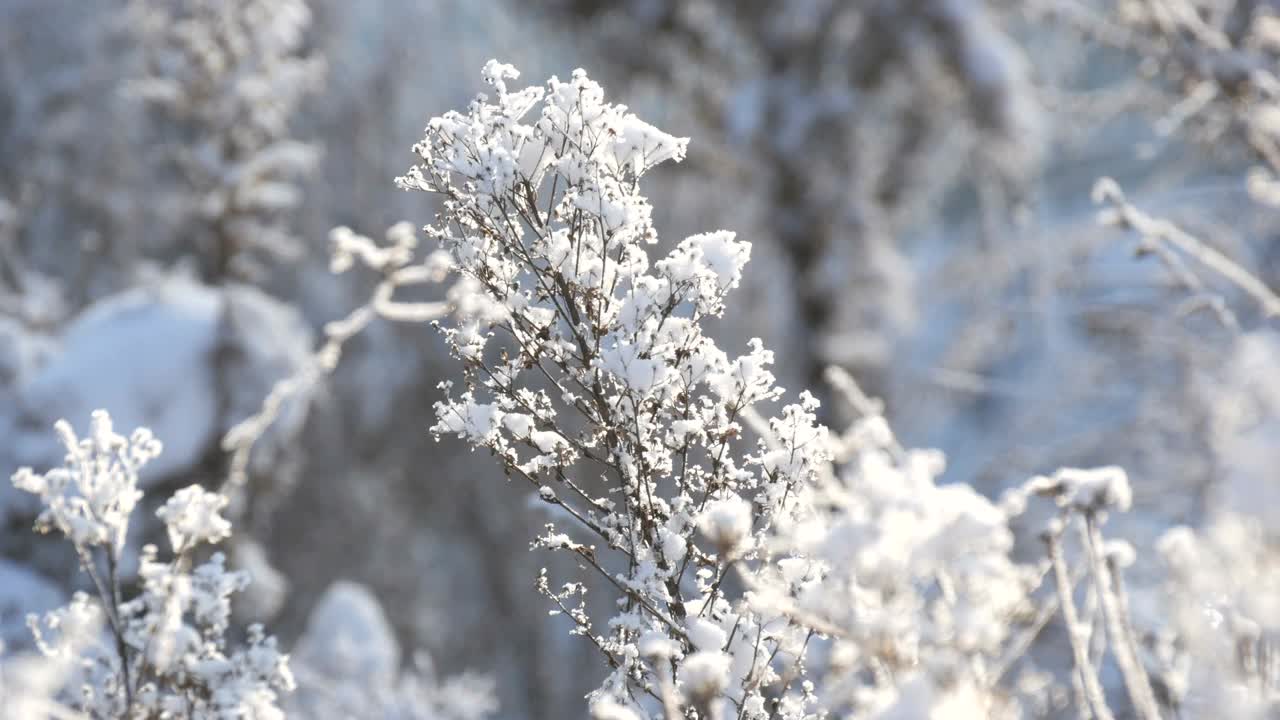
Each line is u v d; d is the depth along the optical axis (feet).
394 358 85.81
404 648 84.99
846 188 57.16
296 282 76.84
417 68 90.27
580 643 83.92
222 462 21.27
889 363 55.21
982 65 50.19
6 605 17.97
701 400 7.82
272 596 21.67
